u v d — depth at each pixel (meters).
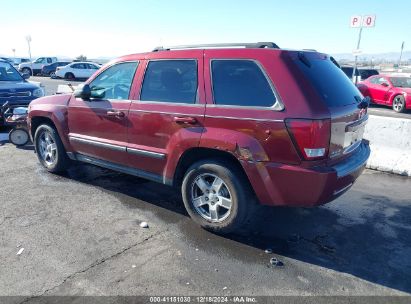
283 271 3.30
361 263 3.47
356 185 5.68
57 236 3.84
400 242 3.89
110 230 4.00
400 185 5.69
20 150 7.30
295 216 4.49
